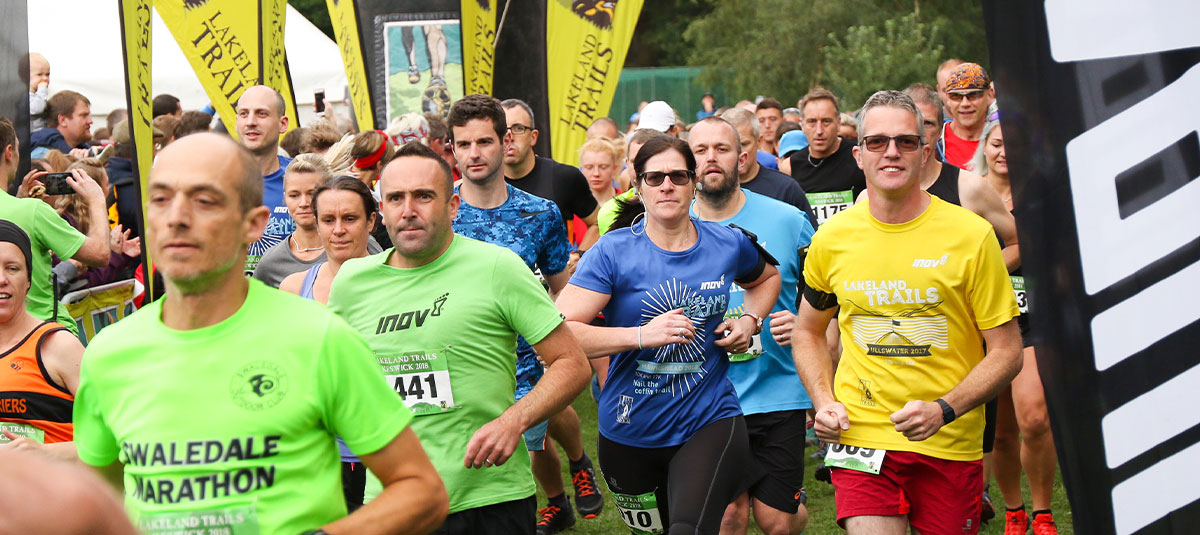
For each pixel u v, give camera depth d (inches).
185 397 189.5
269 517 188.2
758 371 392.8
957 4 2021.4
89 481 107.8
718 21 2316.7
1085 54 215.8
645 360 347.9
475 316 296.7
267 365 190.4
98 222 460.8
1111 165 215.9
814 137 591.2
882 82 1764.3
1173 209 213.3
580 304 351.6
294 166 438.9
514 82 743.7
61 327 350.6
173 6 647.1
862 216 321.1
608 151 669.9
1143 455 219.6
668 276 351.9
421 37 688.4
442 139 599.2
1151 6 211.9
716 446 344.2
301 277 397.7
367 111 693.3
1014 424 456.4
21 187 456.4
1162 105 212.2
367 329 302.4
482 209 444.5
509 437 284.5
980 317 308.7
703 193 414.0
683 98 2359.7
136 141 472.4
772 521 390.6
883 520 322.7
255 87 530.6
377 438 196.2
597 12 742.5
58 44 1192.2
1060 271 222.1
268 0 661.9
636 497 363.6
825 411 319.3
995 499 537.6
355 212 387.2
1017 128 222.8
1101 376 220.5
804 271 337.4
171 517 187.8
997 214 412.5
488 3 696.4
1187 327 214.5
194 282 185.9
